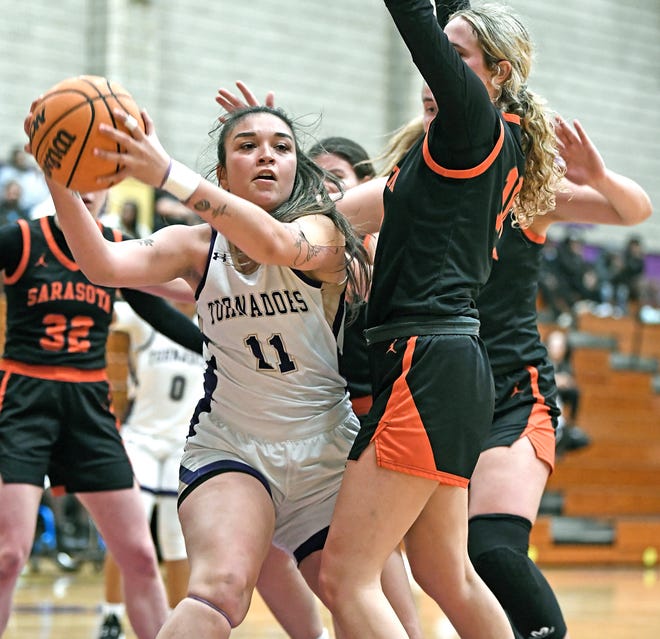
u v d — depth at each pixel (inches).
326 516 164.4
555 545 577.9
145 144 135.8
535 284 197.0
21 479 213.3
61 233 224.8
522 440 186.7
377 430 148.7
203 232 163.6
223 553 146.9
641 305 792.3
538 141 170.1
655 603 424.8
